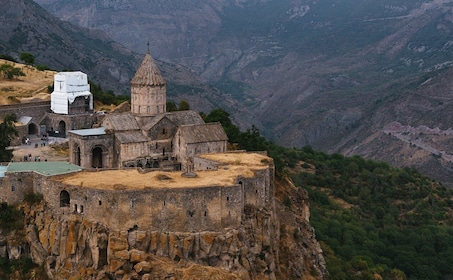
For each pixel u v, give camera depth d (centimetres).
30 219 11406
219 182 11344
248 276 10981
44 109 19638
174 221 10688
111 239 10288
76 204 10825
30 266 11112
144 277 10006
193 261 10694
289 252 13625
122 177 11581
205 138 15012
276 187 17262
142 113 15712
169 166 14912
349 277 17525
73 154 14812
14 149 16750
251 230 11594
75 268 10556
